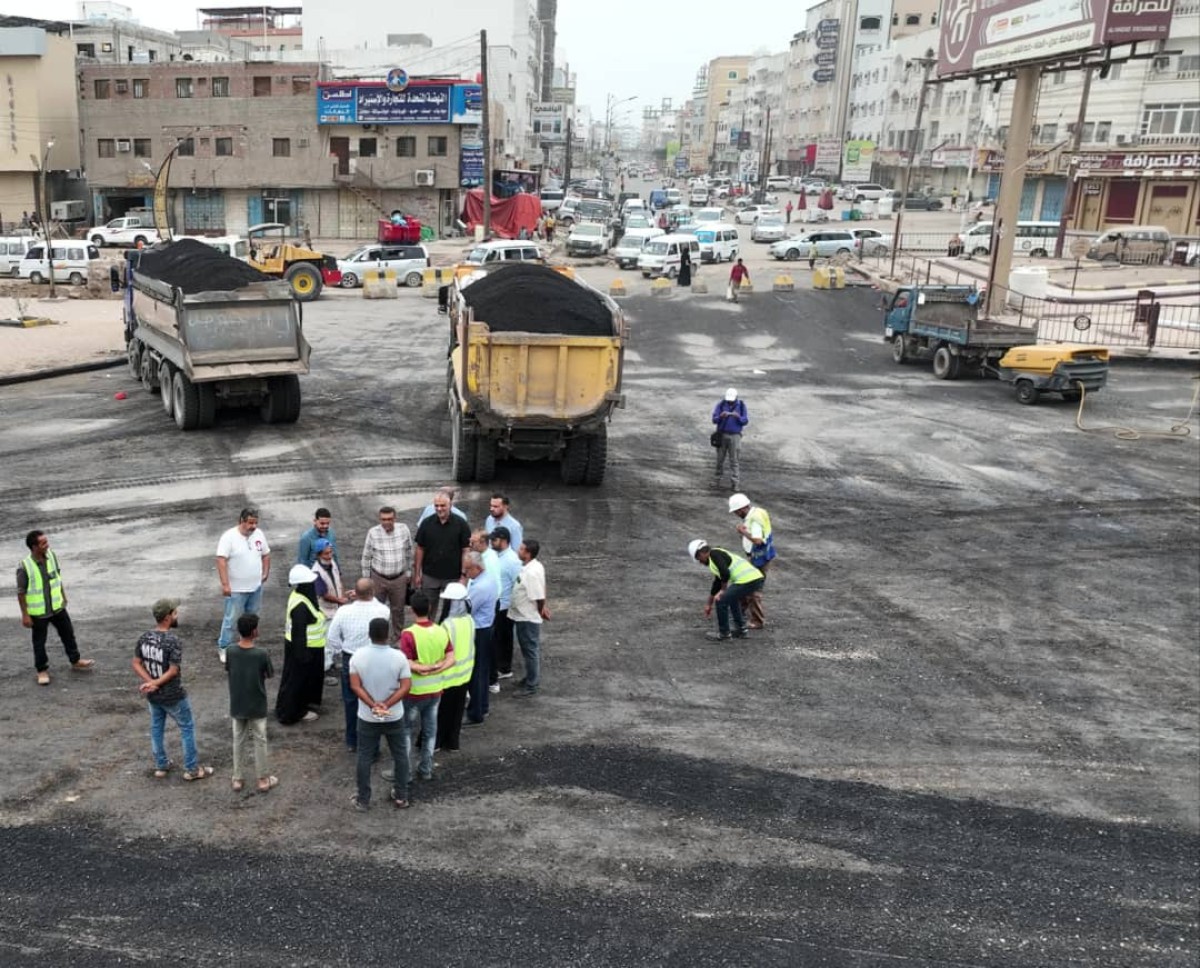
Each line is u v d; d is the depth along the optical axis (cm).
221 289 1872
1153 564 1363
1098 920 656
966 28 3594
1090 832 757
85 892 646
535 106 11131
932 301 2673
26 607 916
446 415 2058
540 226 6306
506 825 738
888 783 814
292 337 1891
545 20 14425
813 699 957
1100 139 6047
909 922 645
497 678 970
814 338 3164
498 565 921
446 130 6028
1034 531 1483
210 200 6362
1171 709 966
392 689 727
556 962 595
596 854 705
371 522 1423
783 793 792
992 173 7488
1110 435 2045
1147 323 3041
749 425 2077
